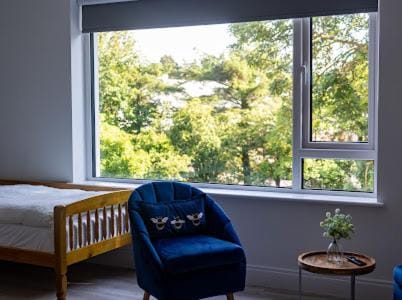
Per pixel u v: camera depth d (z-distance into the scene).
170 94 4.35
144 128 4.48
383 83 3.43
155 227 3.25
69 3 4.46
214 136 4.20
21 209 3.55
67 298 3.60
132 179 4.54
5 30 4.75
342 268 2.82
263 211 3.86
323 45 3.79
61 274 3.36
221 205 4.00
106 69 4.59
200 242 3.18
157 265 2.91
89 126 4.66
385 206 3.49
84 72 4.63
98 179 4.66
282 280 3.81
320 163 3.86
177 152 4.36
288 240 3.79
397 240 3.48
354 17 3.68
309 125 3.87
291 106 3.91
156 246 3.11
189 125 4.29
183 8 4.07
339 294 3.63
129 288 3.82
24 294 3.70
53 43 4.55
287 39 3.88
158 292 2.93
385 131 3.45
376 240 3.53
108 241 3.77
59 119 4.59
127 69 4.50
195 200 3.48
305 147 3.89
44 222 3.45
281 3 3.75
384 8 3.41
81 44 4.59
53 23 4.54
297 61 3.84
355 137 3.74
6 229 3.60
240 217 3.94
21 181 4.73
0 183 4.82
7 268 4.34
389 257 3.51
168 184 3.55
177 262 2.91
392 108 3.42
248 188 4.07
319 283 3.69
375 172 3.63
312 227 3.71
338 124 3.79
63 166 4.61
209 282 3.03
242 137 4.09
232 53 4.08
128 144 4.55
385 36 3.41
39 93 4.66
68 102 4.54
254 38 3.99
